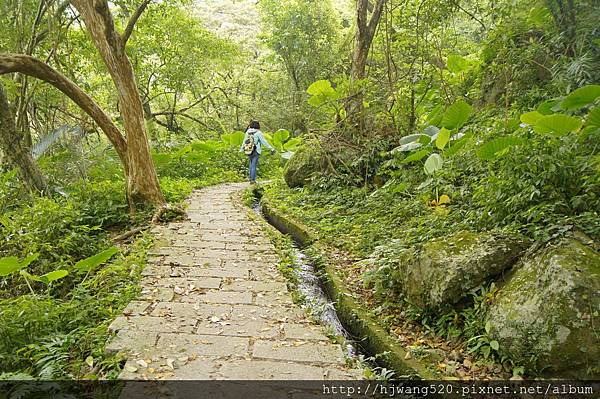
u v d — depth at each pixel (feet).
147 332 10.29
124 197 23.32
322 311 12.65
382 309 12.37
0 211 21.29
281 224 23.35
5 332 9.91
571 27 20.52
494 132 17.56
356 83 26.30
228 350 9.63
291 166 29.84
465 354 9.85
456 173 18.25
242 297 12.58
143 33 43.78
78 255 17.28
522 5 23.29
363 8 27.53
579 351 8.07
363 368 9.33
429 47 25.07
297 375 8.80
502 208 13.00
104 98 45.03
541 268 9.22
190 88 57.77
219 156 46.11
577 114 16.37
